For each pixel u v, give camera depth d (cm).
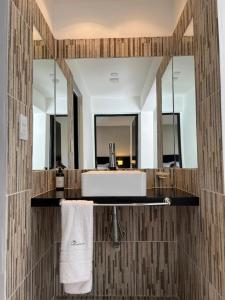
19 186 137
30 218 155
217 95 126
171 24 226
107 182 170
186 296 186
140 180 170
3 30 125
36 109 169
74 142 222
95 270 212
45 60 196
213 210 133
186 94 179
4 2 126
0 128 121
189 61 174
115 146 223
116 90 228
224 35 124
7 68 124
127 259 212
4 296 118
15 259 131
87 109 228
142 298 209
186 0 182
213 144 132
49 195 174
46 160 190
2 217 119
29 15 157
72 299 208
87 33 229
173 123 205
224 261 120
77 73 227
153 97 225
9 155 125
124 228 212
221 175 123
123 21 229
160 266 211
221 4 125
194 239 167
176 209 212
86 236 156
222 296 122
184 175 188
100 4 229
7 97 124
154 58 225
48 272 194
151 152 221
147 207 213
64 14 230
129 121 225
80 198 163
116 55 226
